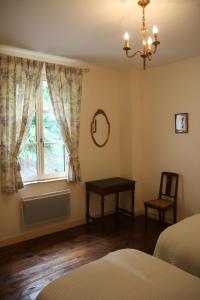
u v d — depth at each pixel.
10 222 3.37
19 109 3.30
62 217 3.84
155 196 4.31
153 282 1.51
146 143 4.41
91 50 3.28
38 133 3.62
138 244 3.32
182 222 2.42
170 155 4.05
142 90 4.41
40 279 2.54
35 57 3.47
